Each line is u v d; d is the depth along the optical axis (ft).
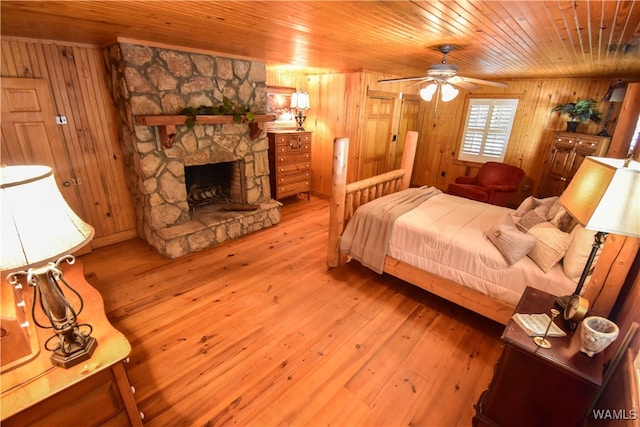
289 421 5.56
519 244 6.96
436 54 10.12
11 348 3.91
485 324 8.27
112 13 6.14
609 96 12.95
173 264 10.80
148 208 11.18
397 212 9.46
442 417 5.71
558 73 13.89
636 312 4.64
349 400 5.98
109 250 11.64
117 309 8.45
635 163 4.02
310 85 17.89
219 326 7.89
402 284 10.07
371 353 7.16
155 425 5.42
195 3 5.46
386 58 11.62
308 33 7.80
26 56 9.09
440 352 7.25
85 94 10.43
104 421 4.07
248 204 13.89
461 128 19.19
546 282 6.61
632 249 5.09
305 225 14.69
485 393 5.37
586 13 5.54
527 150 16.99
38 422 3.45
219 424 5.48
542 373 4.35
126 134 10.73
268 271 10.58
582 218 4.08
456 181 17.25
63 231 3.37
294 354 7.06
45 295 3.52
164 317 8.18
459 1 5.07
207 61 11.14
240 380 6.35
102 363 3.81
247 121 12.67
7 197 3.01
